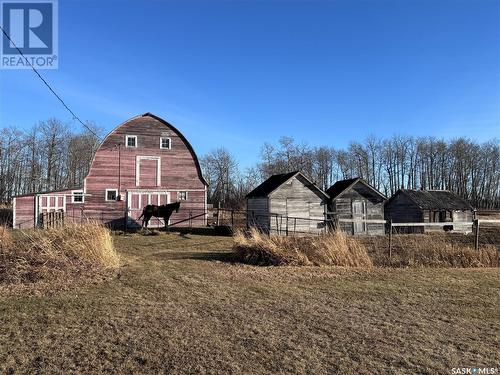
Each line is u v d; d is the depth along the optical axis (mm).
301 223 28797
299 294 9172
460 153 85125
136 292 8961
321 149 83875
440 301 8727
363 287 10047
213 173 75688
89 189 32531
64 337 6090
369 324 7008
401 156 87625
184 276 10938
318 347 5875
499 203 83875
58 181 72500
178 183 34625
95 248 11336
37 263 10344
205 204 35094
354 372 5062
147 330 6469
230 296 8836
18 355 5398
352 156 86562
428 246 15203
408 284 10484
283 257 13531
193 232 27297
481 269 13219
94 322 6805
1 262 10172
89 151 72812
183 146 35031
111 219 32719
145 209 27562
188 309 7723
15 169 67625
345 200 30250
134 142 33812
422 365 5305
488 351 5836
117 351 5598
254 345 5906
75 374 4898
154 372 4984
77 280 9867
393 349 5840
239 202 67500
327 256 13656
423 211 37719
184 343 5930
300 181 29234
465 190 85062
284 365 5230
